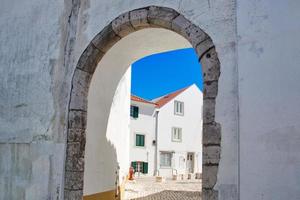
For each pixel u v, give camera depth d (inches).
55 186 206.4
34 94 228.7
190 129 1021.2
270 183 145.8
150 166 924.6
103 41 208.5
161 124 959.6
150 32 245.6
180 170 981.8
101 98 268.8
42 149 217.0
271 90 152.5
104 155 277.7
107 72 274.1
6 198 225.9
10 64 245.8
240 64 161.5
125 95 360.5
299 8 152.2
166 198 411.8
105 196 279.1
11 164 228.8
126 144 386.0
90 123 247.0
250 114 154.9
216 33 172.9
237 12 167.2
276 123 148.8
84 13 218.2
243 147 153.7
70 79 214.1
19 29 247.8
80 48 214.7
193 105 1039.0
